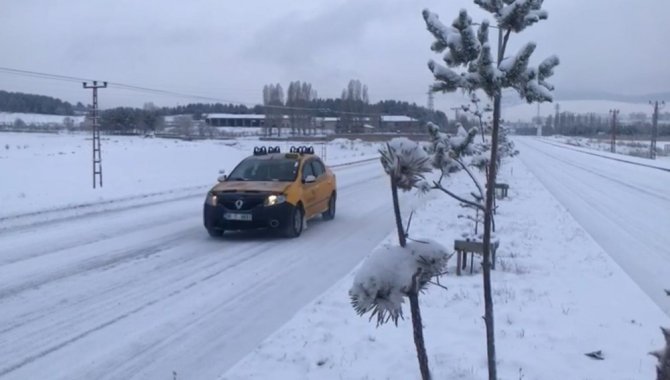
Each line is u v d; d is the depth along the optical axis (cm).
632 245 1251
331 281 866
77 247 1108
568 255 1038
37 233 1251
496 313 680
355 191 2277
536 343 586
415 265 327
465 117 1142
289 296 786
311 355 560
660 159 6000
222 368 548
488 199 375
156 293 800
